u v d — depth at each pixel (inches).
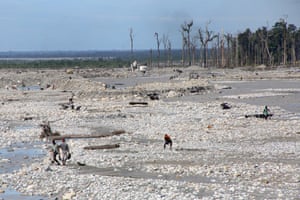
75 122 5049.2
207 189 2354.8
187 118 5103.3
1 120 5315.0
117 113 5541.3
